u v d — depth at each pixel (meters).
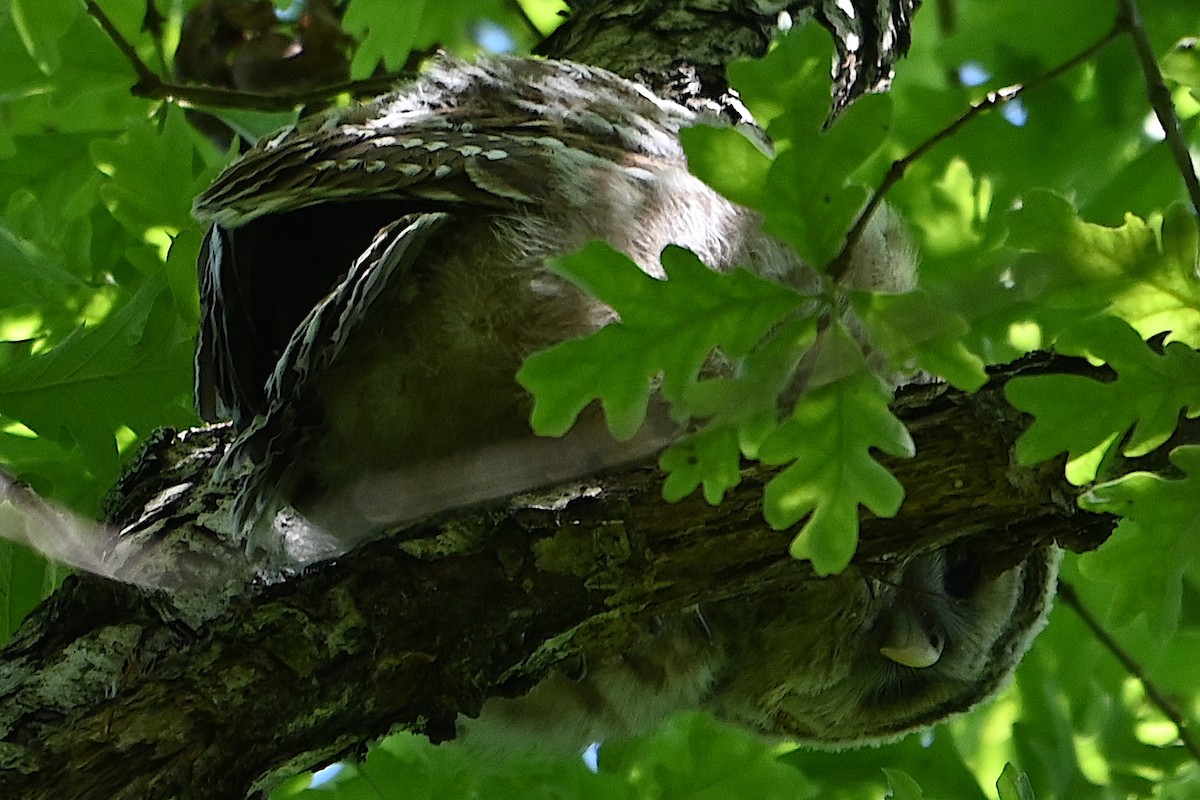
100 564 4.93
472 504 4.70
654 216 5.26
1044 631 8.96
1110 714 8.77
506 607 4.40
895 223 6.66
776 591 6.37
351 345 4.98
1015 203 7.40
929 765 8.55
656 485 4.61
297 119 7.97
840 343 3.79
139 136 7.55
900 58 8.35
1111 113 7.11
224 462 4.78
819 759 8.68
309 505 5.07
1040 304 4.17
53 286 7.61
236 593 4.73
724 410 3.82
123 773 3.96
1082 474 4.35
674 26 7.48
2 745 4.05
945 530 4.70
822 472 3.84
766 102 3.88
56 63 7.52
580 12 7.87
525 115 5.68
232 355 5.30
